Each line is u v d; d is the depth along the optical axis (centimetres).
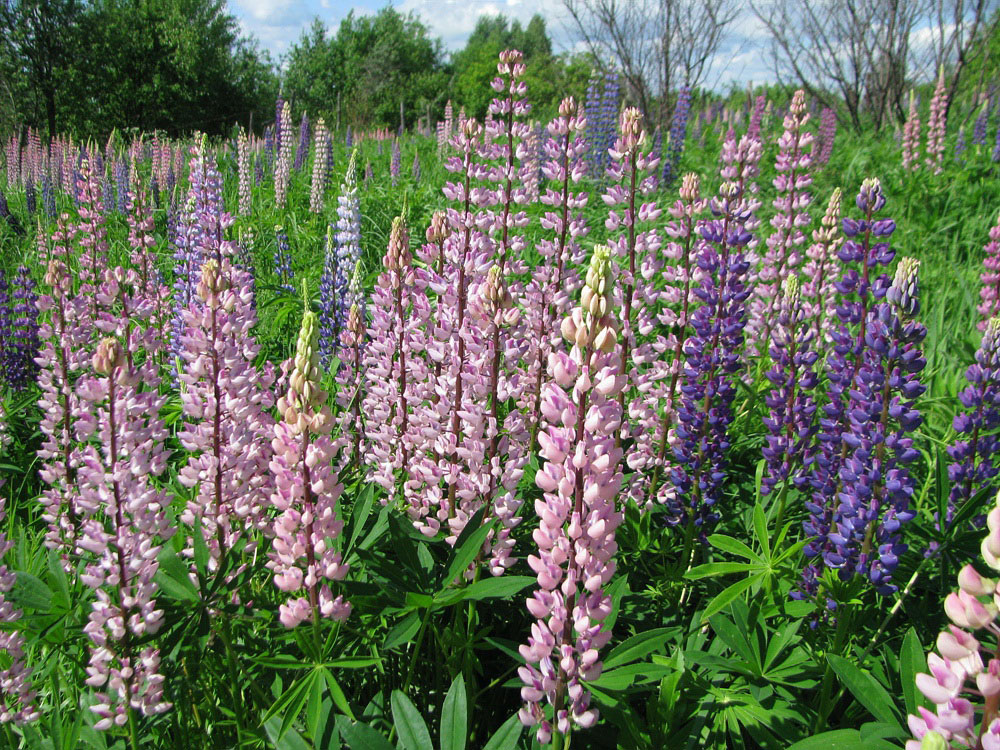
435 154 1925
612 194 408
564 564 222
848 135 2236
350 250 684
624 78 2303
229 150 2059
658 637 253
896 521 303
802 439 394
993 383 351
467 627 310
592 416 207
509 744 243
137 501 258
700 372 393
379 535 301
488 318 324
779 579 336
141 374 292
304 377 243
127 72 5353
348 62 7794
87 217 684
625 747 262
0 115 4909
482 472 320
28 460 519
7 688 280
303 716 275
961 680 166
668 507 393
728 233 407
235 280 365
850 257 358
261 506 311
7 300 597
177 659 276
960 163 1616
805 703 302
